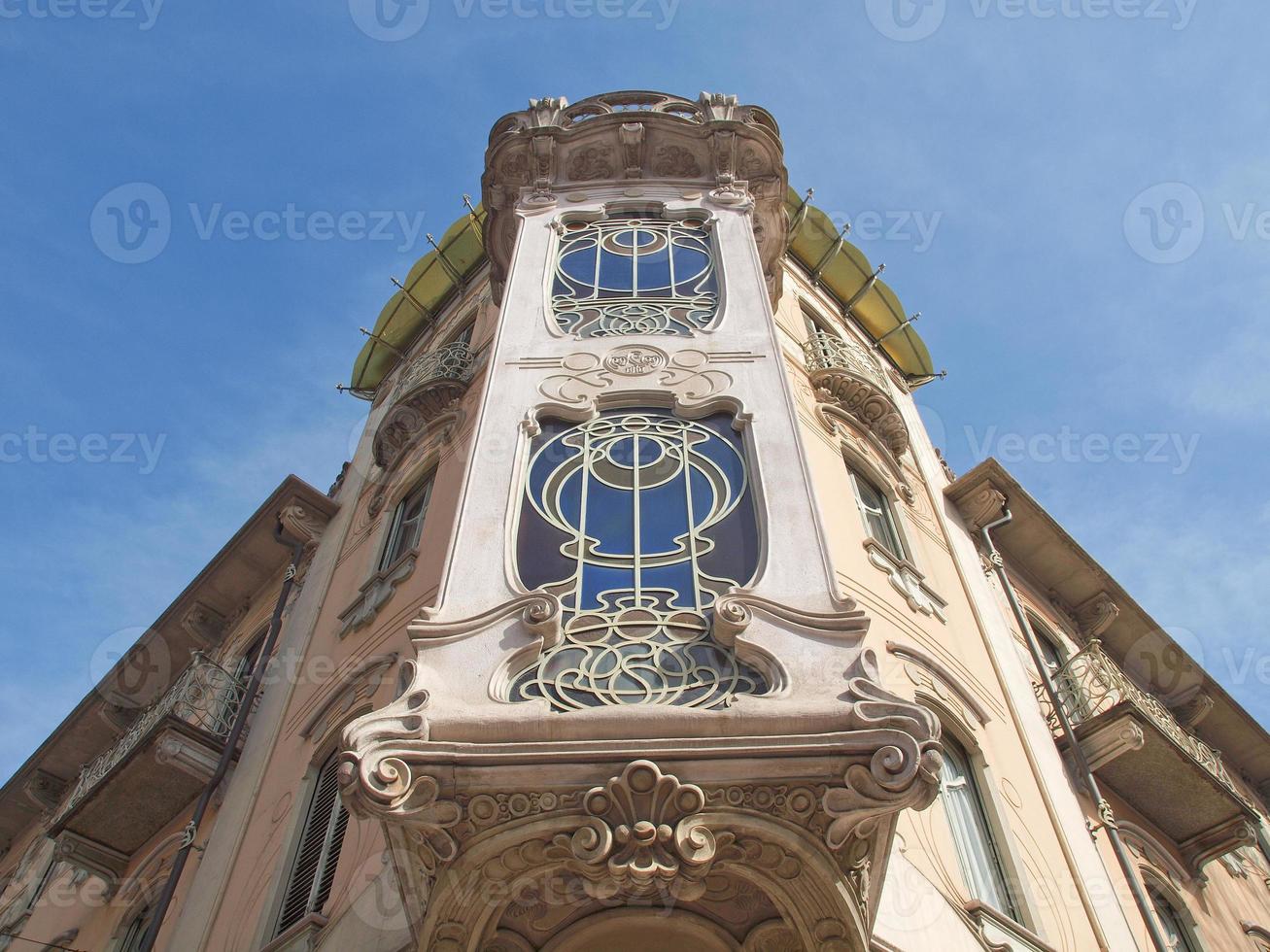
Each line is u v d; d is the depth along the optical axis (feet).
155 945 33.76
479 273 61.46
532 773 19.39
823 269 59.57
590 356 31.50
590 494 26.43
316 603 45.60
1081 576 55.11
